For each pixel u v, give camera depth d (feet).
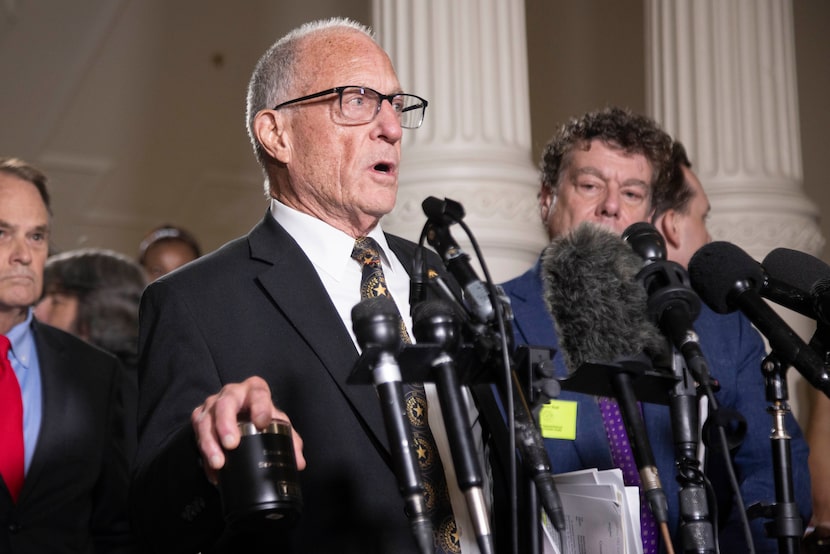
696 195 11.28
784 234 16.71
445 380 4.96
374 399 6.60
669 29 17.79
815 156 26.23
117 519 10.36
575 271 6.08
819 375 5.75
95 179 33.88
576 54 28.73
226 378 6.53
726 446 5.35
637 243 6.20
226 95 34.06
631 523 6.17
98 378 10.77
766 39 17.57
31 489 9.93
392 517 6.42
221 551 6.43
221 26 33.27
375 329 4.88
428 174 13.92
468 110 14.34
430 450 6.73
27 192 10.62
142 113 33.65
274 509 5.18
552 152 9.78
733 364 8.40
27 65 32.27
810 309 6.19
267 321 6.73
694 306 5.68
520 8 15.11
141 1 32.48
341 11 32.96
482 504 4.81
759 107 17.30
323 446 6.48
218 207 34.86
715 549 5.47
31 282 10.44
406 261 7.60
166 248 18.83
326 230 7.16
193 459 5.73
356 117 7.09
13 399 10.23
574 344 6.06
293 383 6.57
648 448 5.40
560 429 7.87
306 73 7.22
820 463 11.73
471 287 5.19
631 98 28.17
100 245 34.17
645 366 5.49
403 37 14.67
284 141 7.25
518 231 13.88
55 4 31.89
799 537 6.10
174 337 6.57
